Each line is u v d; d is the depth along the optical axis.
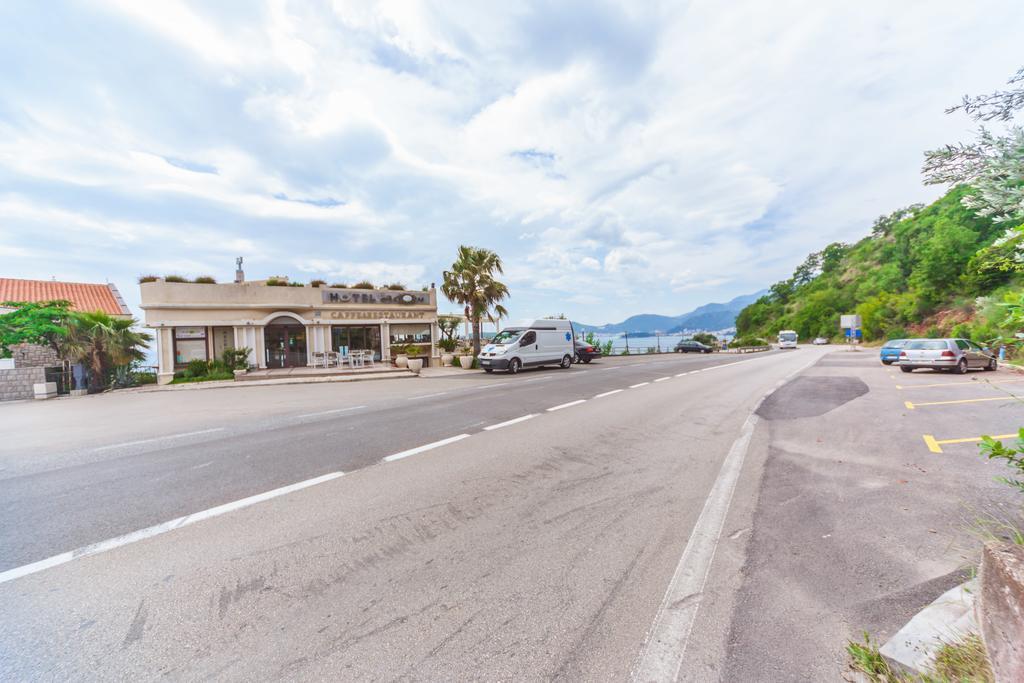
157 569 2.98
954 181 2.27
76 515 3.92
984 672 1.84
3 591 2.72
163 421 8.82
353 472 5.09
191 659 2.12
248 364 20.38
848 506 3.88
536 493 4.38
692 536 3.40
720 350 46.31
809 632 2.25
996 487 4.21
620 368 20.62
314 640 2.26
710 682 1.93
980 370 16.45
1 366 16.95
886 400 9.75
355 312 23.80
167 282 19.70
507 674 2.01
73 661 2.11
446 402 10.49
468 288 24.56
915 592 2.55
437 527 3.62
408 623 2.39
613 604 2.54
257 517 3.84
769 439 6.50
